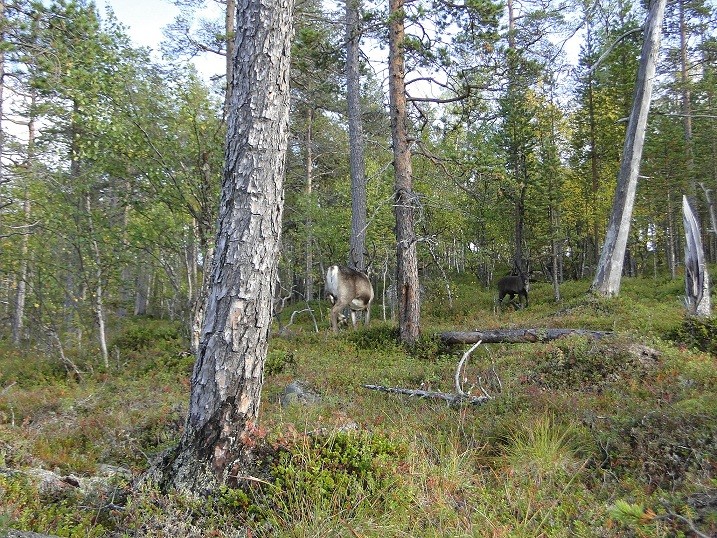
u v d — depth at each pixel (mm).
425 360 11617
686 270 12891
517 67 12461
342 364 10852
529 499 4281
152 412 7230
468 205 23000
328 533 3820
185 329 15117
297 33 13727
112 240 13625
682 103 28531
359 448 4801
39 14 11133
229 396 4520
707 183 28203
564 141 29688
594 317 14484
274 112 4777
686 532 3402
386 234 21172
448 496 4410
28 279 14391
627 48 25094
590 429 5652
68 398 8492
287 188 27125
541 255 31359
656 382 6957
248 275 4613
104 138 11617
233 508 4234
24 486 4453
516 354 10094
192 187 11852
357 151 17891
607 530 3662
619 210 17688
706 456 4422
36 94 12312
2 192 13117
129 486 4508
